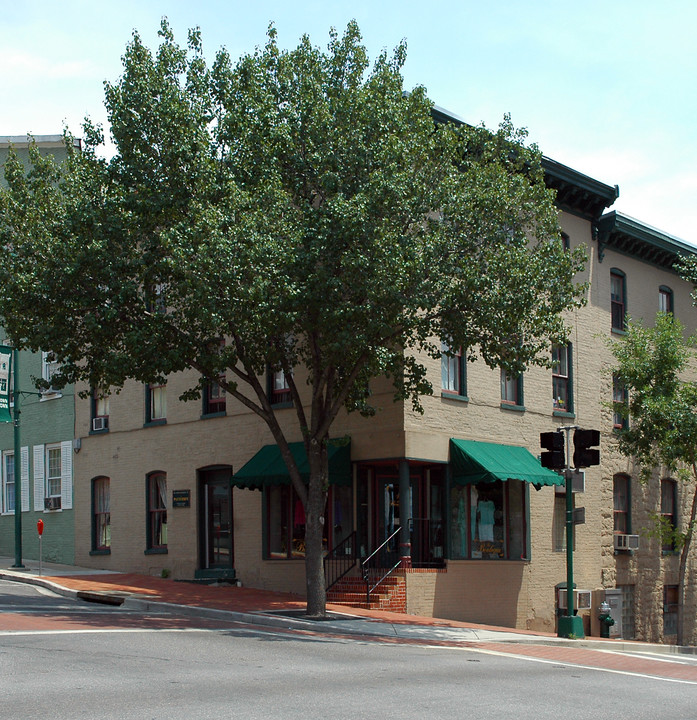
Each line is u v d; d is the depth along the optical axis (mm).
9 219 18703
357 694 10297
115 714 8562
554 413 26469
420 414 21812
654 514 27953
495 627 21078
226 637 15172
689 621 30469
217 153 19000
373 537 23156
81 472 29719
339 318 17391
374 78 19156
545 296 21219
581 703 10680
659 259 31141
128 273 18438
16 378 27062
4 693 9469
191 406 26812
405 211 17969
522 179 19172
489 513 24188
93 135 19406
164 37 18859
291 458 19391
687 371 31703
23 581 24109
